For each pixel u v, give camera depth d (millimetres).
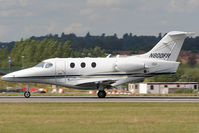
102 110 76625
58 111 74875
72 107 82750
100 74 116250
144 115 68688
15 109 78625
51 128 54250
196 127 55469
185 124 58281
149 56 117875
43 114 70062
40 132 51156
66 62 117000
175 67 117750
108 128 54312
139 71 116812
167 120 62375
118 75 116375
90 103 92375
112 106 85375
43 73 116812
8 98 112938
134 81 117625
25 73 116875
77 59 117750
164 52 117938
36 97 119125
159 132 51281
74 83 116688
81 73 116375
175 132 51344
